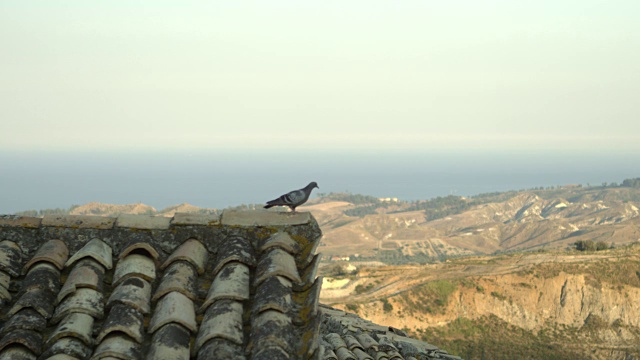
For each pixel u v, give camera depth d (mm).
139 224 6125
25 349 4969
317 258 5867
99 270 5742
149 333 5191
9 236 6008
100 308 5383
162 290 5480
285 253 5922
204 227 6152
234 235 6117
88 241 6039
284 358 4914
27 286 5438
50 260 5699
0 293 5398
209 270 5852
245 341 5141
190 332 5250
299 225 6191
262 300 5340
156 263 5898
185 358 4953
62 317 5250
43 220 6113
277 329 5094
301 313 5391
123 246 6012
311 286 5648
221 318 5195
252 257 5867
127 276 5629
